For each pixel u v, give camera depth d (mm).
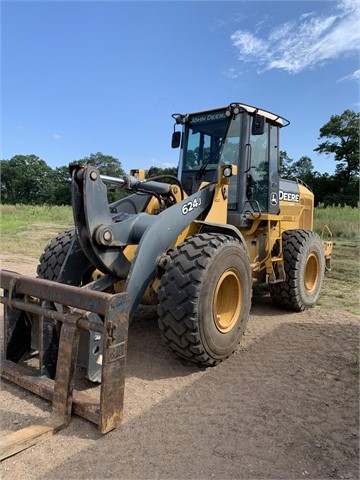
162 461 2094
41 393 2652
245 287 3543
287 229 5570
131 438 2285
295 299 4930
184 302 2973
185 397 2789
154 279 3334
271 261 4680
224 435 2346
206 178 4551
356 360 3486
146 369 3230
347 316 4879
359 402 2791
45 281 2711
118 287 3484
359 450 2252
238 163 4387
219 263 3154
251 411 2627
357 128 34344
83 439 2266
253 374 3189
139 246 3006
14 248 10203
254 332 4246
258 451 2203
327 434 2396
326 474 2045
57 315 2568
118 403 2373
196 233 3723
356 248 11203
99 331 2324
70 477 1963
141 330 4129
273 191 5004
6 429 2346
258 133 4176
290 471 2053
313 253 5234
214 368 3285
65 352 2439
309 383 3057
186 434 2340
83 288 2658
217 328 3213
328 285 6660
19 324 3135
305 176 36125
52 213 22578
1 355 3199
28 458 2100
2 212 22688
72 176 2834
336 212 18156
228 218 4418
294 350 3732
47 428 2293
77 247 3344
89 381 2951
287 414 2605
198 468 2049
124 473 1996
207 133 4648
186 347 3045
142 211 3988
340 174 35031
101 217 2939
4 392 2775
